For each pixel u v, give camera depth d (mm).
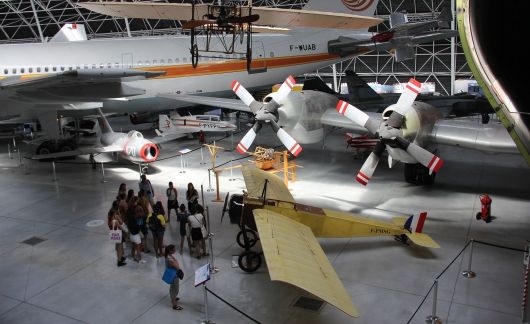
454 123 13523
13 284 10070
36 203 15297
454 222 12609
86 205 14984
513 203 13945
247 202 10289
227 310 8820
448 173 17172
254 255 10156
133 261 11008
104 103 21859
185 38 22266
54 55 20078
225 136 25438
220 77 22688
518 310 8492
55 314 8898
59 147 21531
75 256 11359
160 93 22094
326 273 7754
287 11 13375
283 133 13852
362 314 8531
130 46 21188
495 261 10375
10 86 17391
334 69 34625
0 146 24984
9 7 36844
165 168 19156
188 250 11430
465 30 7605
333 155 20391
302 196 15031
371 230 10859
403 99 11688
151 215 11102
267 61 23203
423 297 9008
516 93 7336
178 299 9242
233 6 12633
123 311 8930
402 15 20844
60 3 36062
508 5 8102
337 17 14188
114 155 20922
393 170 17797
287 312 8688
